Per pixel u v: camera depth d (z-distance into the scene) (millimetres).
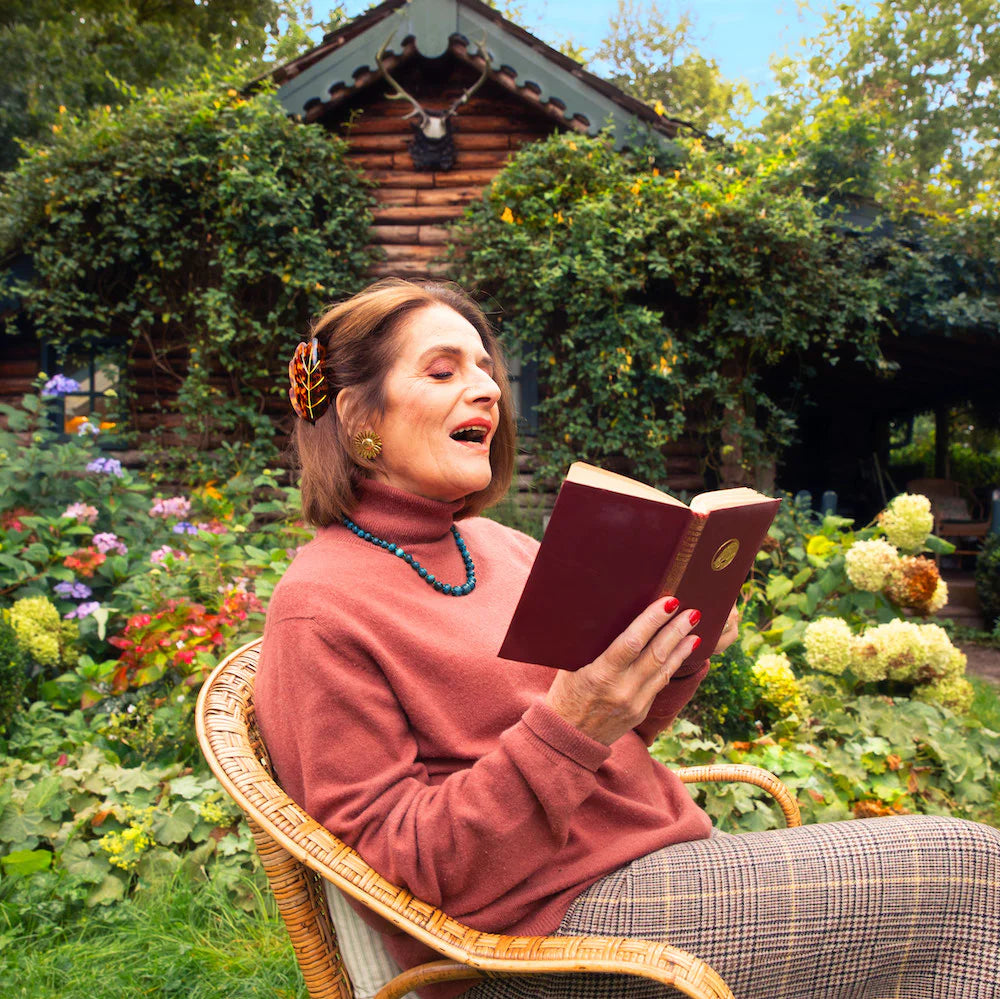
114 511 4695
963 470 14828
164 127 6320
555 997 1138
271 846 1219
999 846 1192
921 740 3031
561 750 1073
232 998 1987
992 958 1132
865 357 6648
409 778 1151
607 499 961
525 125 6871
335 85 6488
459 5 6375
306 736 1135
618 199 6254
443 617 1305
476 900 1104
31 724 3172
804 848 1199
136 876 2479
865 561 3930
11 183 6402
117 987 2045
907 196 6984
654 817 1321
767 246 6176
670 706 1407
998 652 6422
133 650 3096
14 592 4008
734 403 6547
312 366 1368
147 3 17875
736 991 1130
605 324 6176
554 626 1040
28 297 6473
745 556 1166
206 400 6641
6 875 2438
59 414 6820
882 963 1163
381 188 6832
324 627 1172
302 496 1422
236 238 6441
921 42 24391
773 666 3232
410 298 1385
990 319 6445
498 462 1646
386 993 1172
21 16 16750
